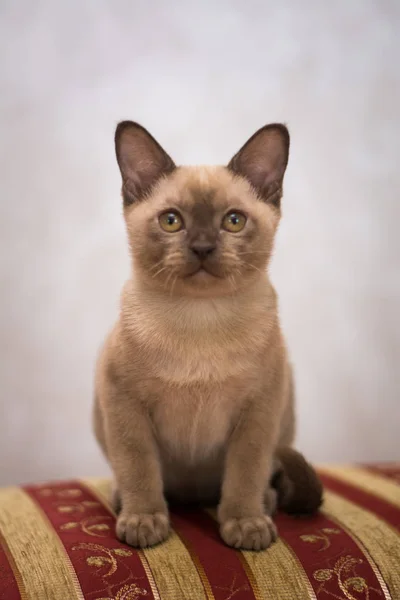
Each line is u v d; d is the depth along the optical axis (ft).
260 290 4.30
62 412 7.16
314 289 7.35
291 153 7.18
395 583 3.69
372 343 7.48
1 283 6.93
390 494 4.91
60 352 7.10
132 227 4.33
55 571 3.56
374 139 7.29
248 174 4.49
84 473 7.23
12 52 6.80
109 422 4.19
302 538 4.06
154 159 4.43
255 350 4.12
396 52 7.25
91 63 6.91
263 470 4.19
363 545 3.96
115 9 6.91
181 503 4.82
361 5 7.17
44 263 7.00
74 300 7.07
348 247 7.36
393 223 7.39
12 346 7.00
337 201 7.30
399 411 7.57
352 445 7.54
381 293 7.44
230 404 4.22
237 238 4.13
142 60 6.98
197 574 3.60
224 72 7.08
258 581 3.59
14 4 6.77
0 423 7.05
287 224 7.25
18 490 5.16
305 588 3.59
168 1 6.96
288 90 7.15
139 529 3.89
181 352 4.07
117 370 4.16
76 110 6.92
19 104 6.84
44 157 6.91
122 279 7.09
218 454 4.50
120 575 3.55
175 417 4.25
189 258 3.97
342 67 7.20
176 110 7.04
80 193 6.98
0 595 3.38
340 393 7.48
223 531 3.98
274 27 7.11
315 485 4.44
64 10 6.84
